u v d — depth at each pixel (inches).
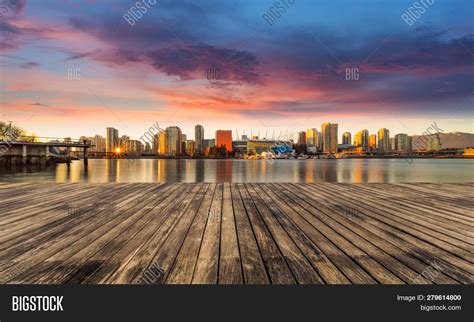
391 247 103.1
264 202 188.5
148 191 234.8
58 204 179.2
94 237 113.0
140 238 112.0
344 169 1336.1
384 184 285.9
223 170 1295.5
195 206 174.9
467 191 237.8
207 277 80.2
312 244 106.1
